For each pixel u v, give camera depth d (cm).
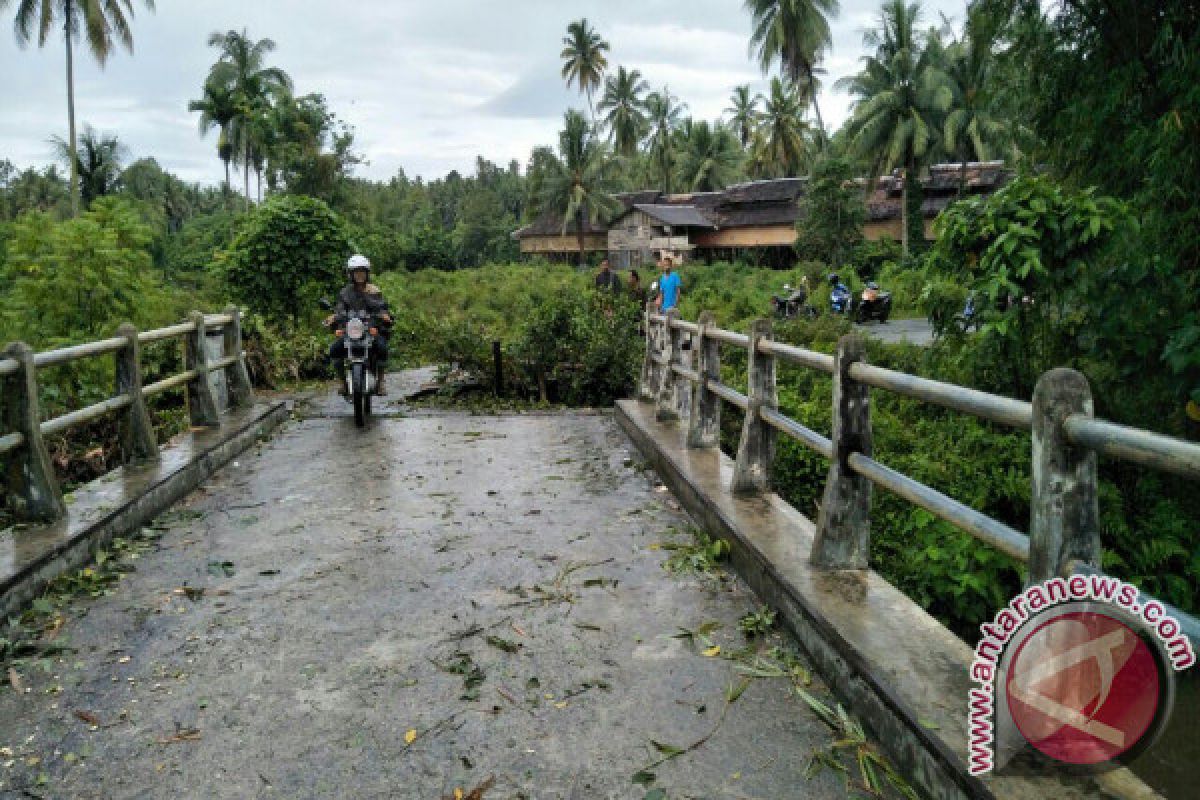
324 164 4828
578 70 6938
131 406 597
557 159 5838
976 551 531
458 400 1045
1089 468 235
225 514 557
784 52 4959
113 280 948
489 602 404
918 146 3922
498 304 2902
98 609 400
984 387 696
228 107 5403
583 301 1091
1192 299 614
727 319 2297
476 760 276
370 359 894
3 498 541
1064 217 599
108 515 479
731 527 445
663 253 1162
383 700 314
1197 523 578
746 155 7212
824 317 1855
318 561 463
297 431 847
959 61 3869
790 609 358
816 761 273
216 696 318
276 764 275
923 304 697
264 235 1422
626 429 824
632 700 312
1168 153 627
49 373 807
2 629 371
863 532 381
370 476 655
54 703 314
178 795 260
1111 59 700
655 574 439
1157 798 216
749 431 504
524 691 319
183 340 751
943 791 239
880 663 288
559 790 260
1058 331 675
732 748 281
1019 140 792
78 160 4909
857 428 377
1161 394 641
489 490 610
